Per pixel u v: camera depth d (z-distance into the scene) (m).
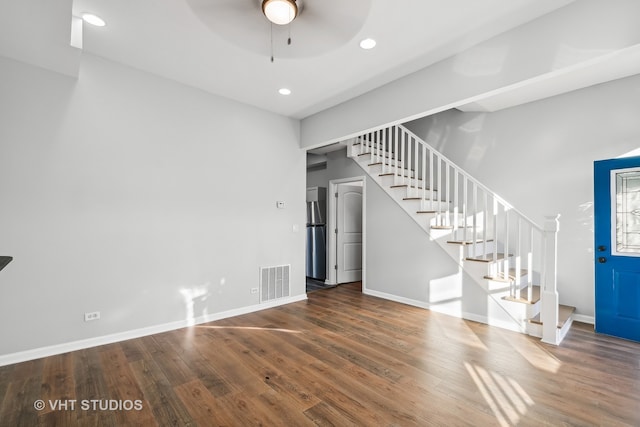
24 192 2.56
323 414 1.88
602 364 2.50
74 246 2.78
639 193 3.04
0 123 2.46
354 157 4.99
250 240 4.04
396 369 2.43
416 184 4.28
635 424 1.78
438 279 3.98
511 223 4.07
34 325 2.59
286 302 4.41
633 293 3.02
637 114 3.18
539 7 2.23
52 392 2.11
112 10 2.24
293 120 4.59
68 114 2.77
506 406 1.95
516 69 2.46
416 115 3.19
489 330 3.27
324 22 2.04
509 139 4.13
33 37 2.20
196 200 3.56
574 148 3.58
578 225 3.54
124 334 3.04
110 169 2.98
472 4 2.18
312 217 6.39
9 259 1.61
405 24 2.40
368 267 4.96
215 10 1.94
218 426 1.78
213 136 3.71
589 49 2.12
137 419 1.84
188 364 2.52
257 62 3.00
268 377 2.32
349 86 3.51
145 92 3.20
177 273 3.40
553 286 2.91
